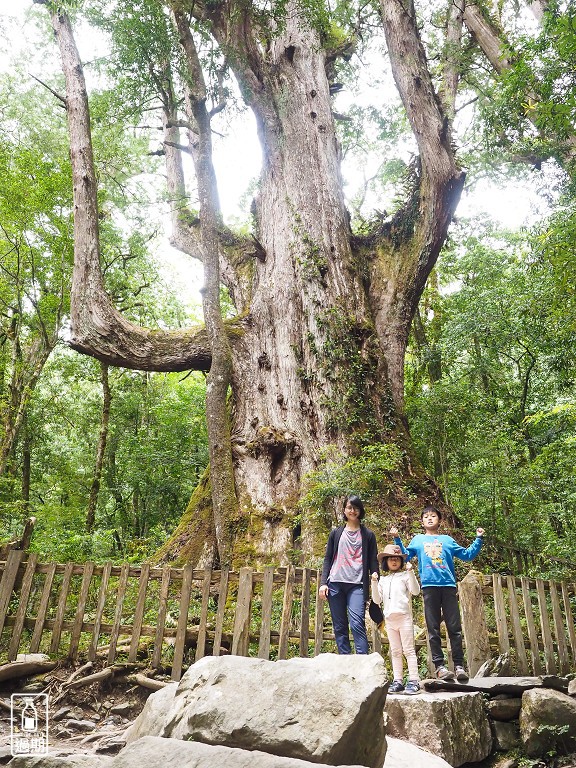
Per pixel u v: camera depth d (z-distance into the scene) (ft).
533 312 50.98
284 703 10.58
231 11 44.73
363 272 47.57
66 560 39.29
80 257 43.06
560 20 30.60
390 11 46.29
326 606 26.21
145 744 10.17
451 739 14.29
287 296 44.70
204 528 40.68
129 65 41.86
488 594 21.43
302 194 47.52
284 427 41.19
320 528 35.19
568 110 32.32
